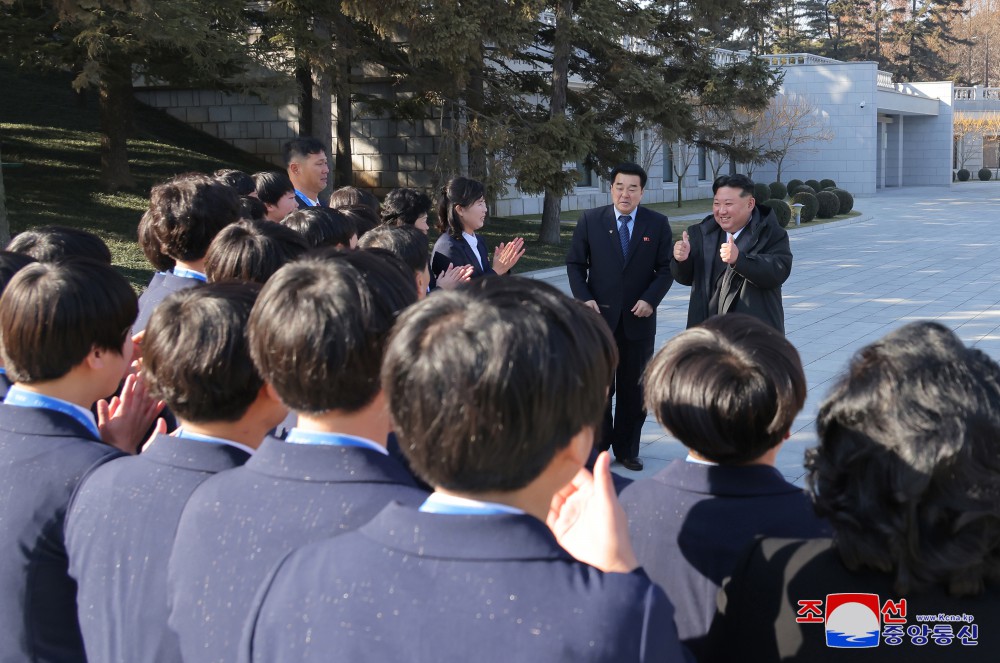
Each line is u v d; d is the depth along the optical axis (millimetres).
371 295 1559
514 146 15297
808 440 5871
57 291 2031
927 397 1267
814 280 13945
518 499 1254
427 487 2182
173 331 1787
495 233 18969
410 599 1147
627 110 16984
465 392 1135
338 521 1459
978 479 1237
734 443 1727
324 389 1525
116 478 1771
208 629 1461
